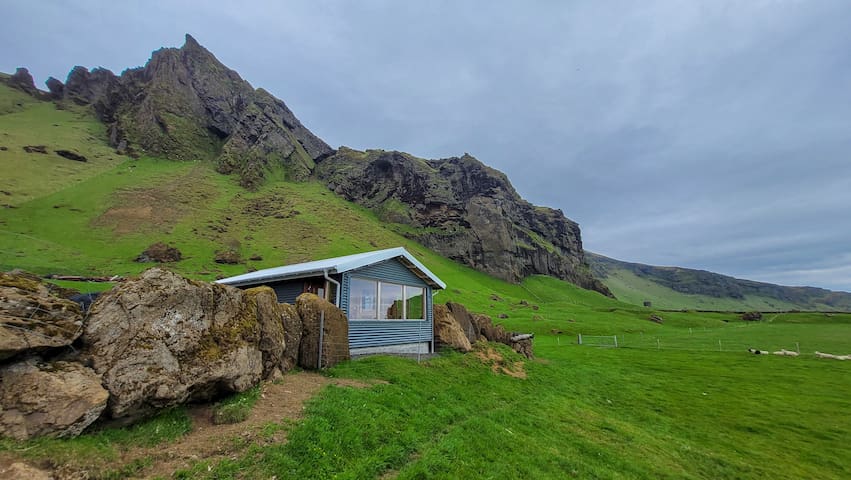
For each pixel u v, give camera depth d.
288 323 10.49
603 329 57.56
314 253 87.44
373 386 10.00
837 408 15.66
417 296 19.30
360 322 15.05
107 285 45.66
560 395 15.13
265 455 5.51
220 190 119.12
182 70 168.75
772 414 14.82
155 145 137.12
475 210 154.25
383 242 111.56
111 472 4.52
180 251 72.31
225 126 166.38
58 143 120.62
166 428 5.85
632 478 8.66
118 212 85.44
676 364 27.00
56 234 70.50
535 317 66.44
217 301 7.92
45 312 5.45
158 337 6.43
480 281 121.50
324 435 6.44
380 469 6.31
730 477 9.63
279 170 155.38
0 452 4.09
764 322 78.88
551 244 190.12
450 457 7.27
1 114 138.25
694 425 13.48
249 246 85.62
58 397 4.89
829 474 10.03
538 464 8.14
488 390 13.14
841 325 65.38
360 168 174.12
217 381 7.05
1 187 84.56
